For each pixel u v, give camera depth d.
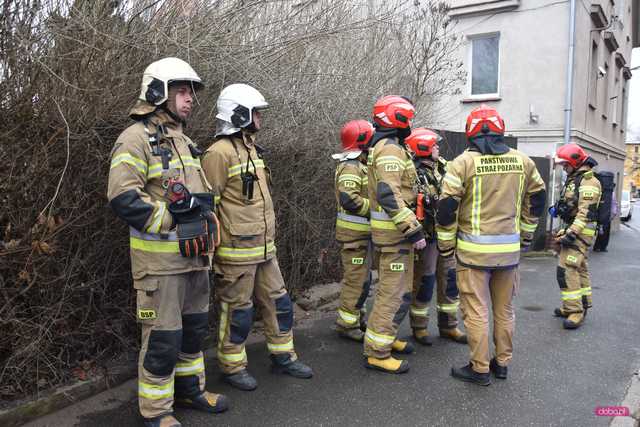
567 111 11.50
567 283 5.46
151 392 3.01
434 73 8.34
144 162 2.89
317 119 5.23
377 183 3.89
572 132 11.76
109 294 3.78
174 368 3.10
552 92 11.74
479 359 3.86
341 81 5.69
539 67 11.84
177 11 3.49
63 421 3.15
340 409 3.47
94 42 3.02
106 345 3.82
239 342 3.71
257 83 4.17
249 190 3.54
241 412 3.40
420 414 3.43
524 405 3.59
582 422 3.36
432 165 4.68
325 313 5.78
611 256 10.96
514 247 3.82
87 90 2.98
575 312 5.42
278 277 3.87
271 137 4.68
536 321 5.66
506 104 12.27
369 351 4.14
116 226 3.62
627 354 4.64
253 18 4.12
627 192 25.78
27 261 3.05
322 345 4.73
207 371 4.05
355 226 4.63
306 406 3.50
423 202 4.35
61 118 3.08
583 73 12.42
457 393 3.76
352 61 6.11
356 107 6.03
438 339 4.95
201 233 2.96
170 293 2.96
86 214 3.39
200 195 3.01
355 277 4.71
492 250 3.76
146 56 3.38
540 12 11.74
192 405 3.42
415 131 4.72
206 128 4.04
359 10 6.06
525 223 4.05
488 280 3.89
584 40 12.35
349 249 4.68
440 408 3.52
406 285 4.08
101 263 3.64
